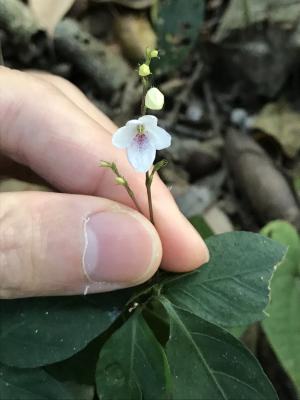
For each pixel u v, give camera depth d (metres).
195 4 0.10
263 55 0.11
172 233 0.07
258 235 0.06
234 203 0.10
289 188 0.10
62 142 0.07
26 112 0.07
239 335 0.07
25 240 0.06
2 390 0.06
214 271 0.06
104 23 0.11
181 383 0.06
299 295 0.08
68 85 0.08
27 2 0.10
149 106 0.05
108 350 0.06
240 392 0.06
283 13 0.11
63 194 0.06
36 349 0.06
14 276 0.06
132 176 0.07
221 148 0.11
